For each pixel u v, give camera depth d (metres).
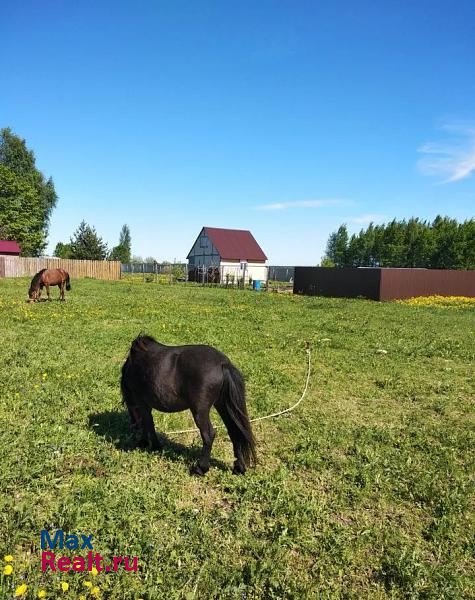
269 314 18.42
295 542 3.80
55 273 18.97
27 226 57.72
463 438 6.19
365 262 98.56
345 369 9.68
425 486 4.79
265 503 4.36
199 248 61.69
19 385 7.18
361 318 18.44
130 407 5.39
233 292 32.50
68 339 11.10
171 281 42.84
